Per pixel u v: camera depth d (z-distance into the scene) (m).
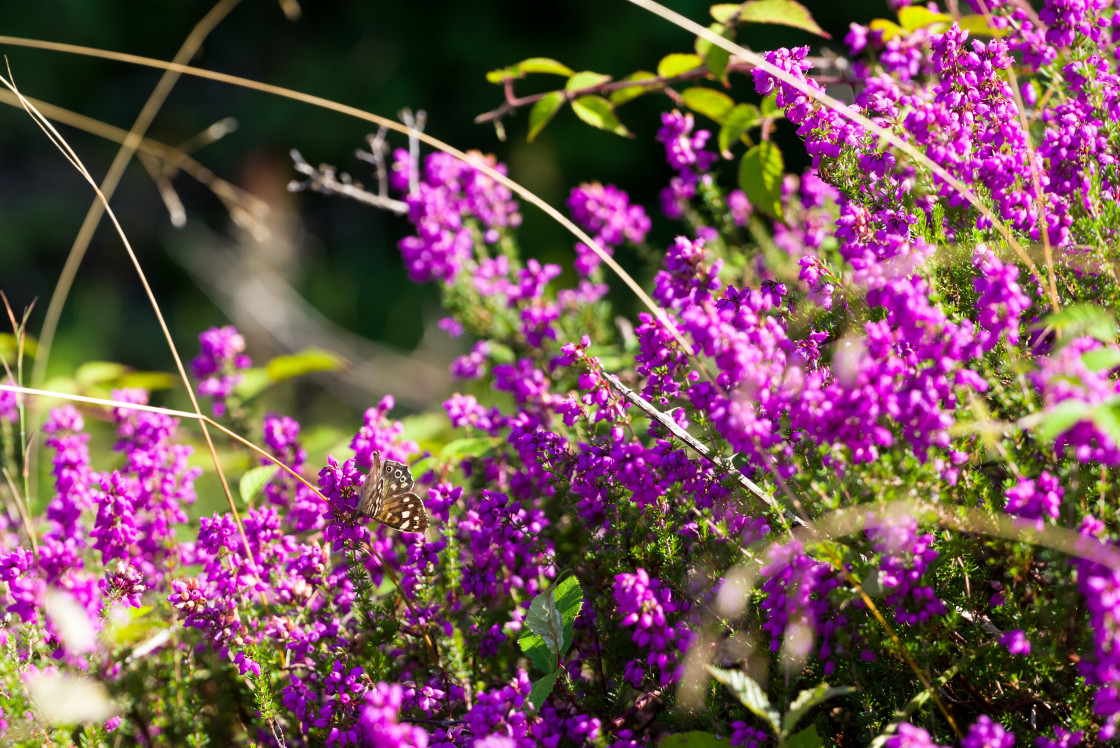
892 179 1.29
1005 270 1.24
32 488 1.45
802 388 1.24
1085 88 1.29
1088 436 1.21
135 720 1.34
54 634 1.29
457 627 1.32
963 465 1.26
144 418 1.38
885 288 1.24
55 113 1.47
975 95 1.29
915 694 1.26
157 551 1.36
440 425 1.49
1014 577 1.26
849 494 1.25
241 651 1.29
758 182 1.41
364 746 1.28
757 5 1.40
